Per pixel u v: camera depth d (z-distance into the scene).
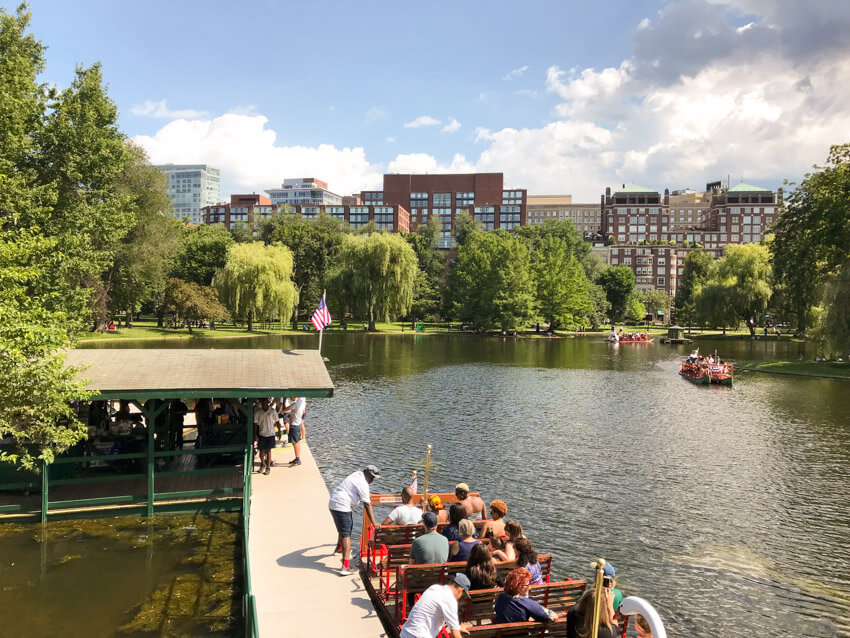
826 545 14.48
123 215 28.78
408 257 90.50
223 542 12.29
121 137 30.38
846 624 11.01
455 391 36.81
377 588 10.11
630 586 12.41
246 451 13.68
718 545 14.46
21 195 22.39
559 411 31.05
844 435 26.09
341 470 19.80
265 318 82.75
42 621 9.30
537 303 97.88
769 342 88.12
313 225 115.06
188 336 71.12
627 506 17.02
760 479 19.61
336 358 54.97
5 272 11.68
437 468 20.33
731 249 92.19
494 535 10.19
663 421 28.94
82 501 13.32
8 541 12.27
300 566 10.89
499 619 7.73
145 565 11.22
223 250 95.75
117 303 64.88
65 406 11.87
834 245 51.06
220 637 8.88
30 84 24.62
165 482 14.81
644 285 189.62
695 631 10.79
